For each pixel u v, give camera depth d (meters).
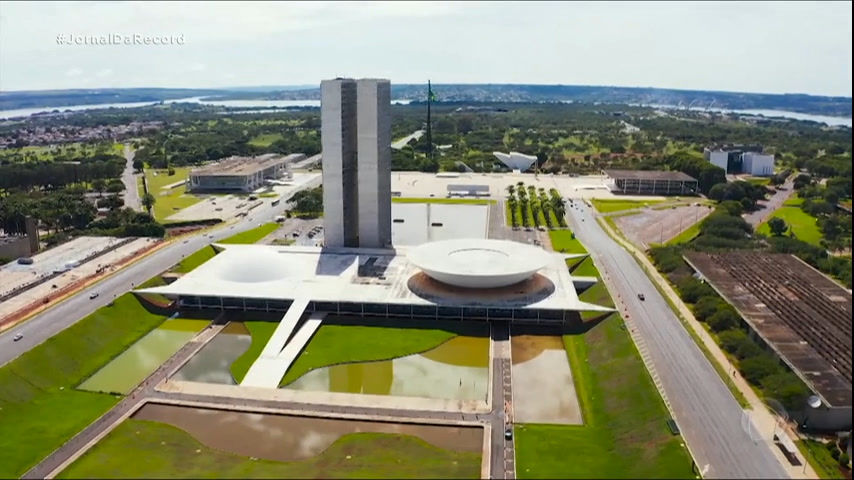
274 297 147.25
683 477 81.94
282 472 86.81
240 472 86.56
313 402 108.38
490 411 106.25
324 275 160.12
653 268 176.75
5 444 95.12
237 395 110.88
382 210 180.62
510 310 142.38
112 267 170.75
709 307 136.25
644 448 91.12
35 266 172.25
